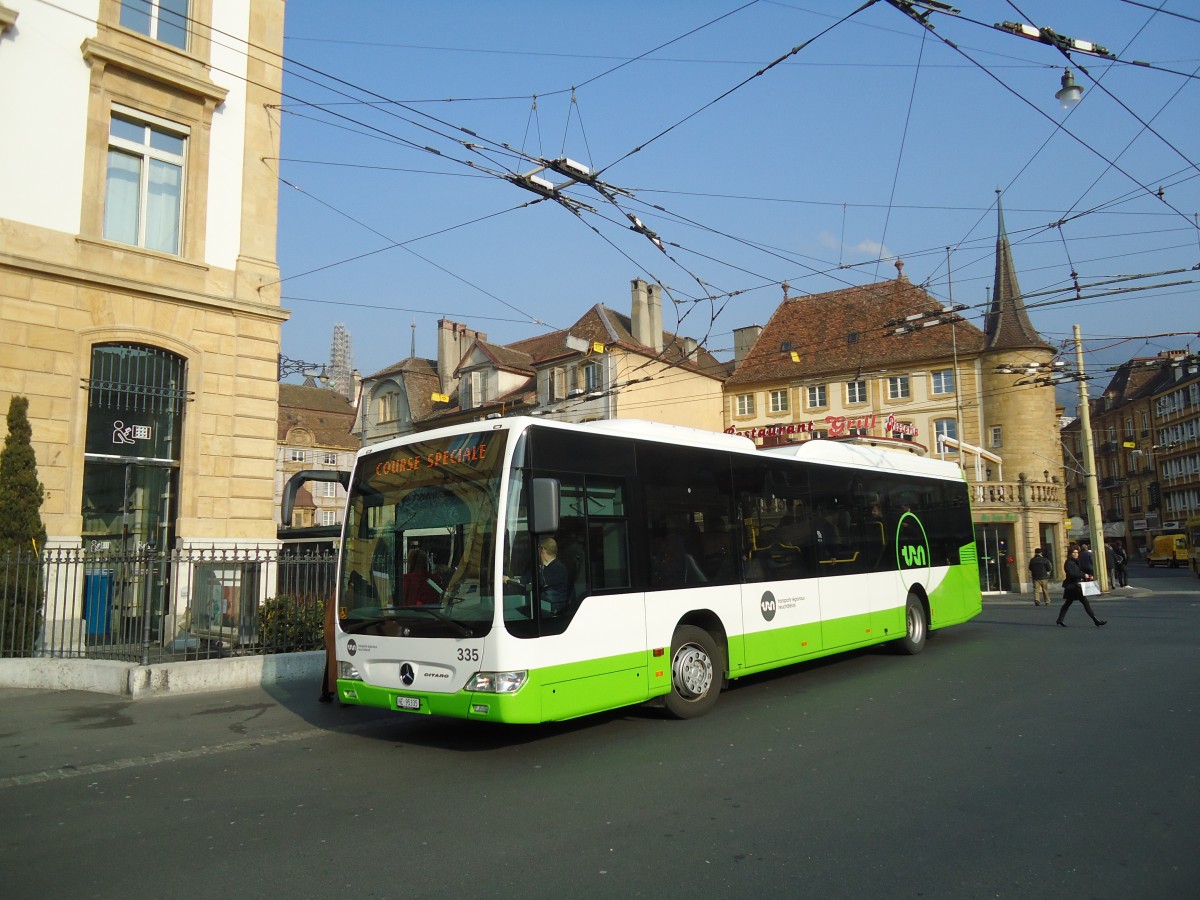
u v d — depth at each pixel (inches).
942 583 593.6
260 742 349.7
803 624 445.7
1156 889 182.5
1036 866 196.1
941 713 366.9
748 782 269.0
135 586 496.1
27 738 357.7
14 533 499.5
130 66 628.4
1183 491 2901.1
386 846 219.6
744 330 2234.3
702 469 399.5
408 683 316.8
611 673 331.0
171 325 647.8
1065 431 3939.5
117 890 194.5
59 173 599.5
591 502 339.6
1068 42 377.7
